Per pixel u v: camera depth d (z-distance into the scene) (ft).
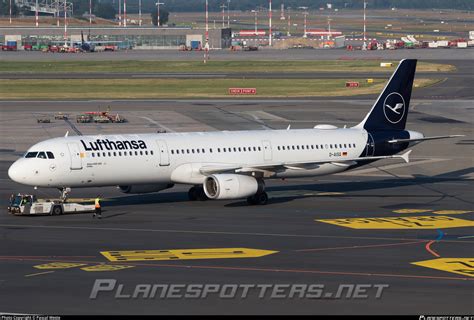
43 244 482.28
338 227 536.42
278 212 590.55
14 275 410.11
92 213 585.63
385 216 577.43
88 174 588.91
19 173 579.07
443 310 353.72
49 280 400.47
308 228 532.73
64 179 584.40
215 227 535.19
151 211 592.19
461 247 479.00
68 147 586.04
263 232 518.78
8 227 533.14
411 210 602.03
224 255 454.81
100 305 360.48
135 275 410.11
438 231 524.93
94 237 502.79
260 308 357.41
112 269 422.82
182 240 495.41
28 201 579.48
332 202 635.66
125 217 568.82
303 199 649.20
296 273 415.85
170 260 443.32
